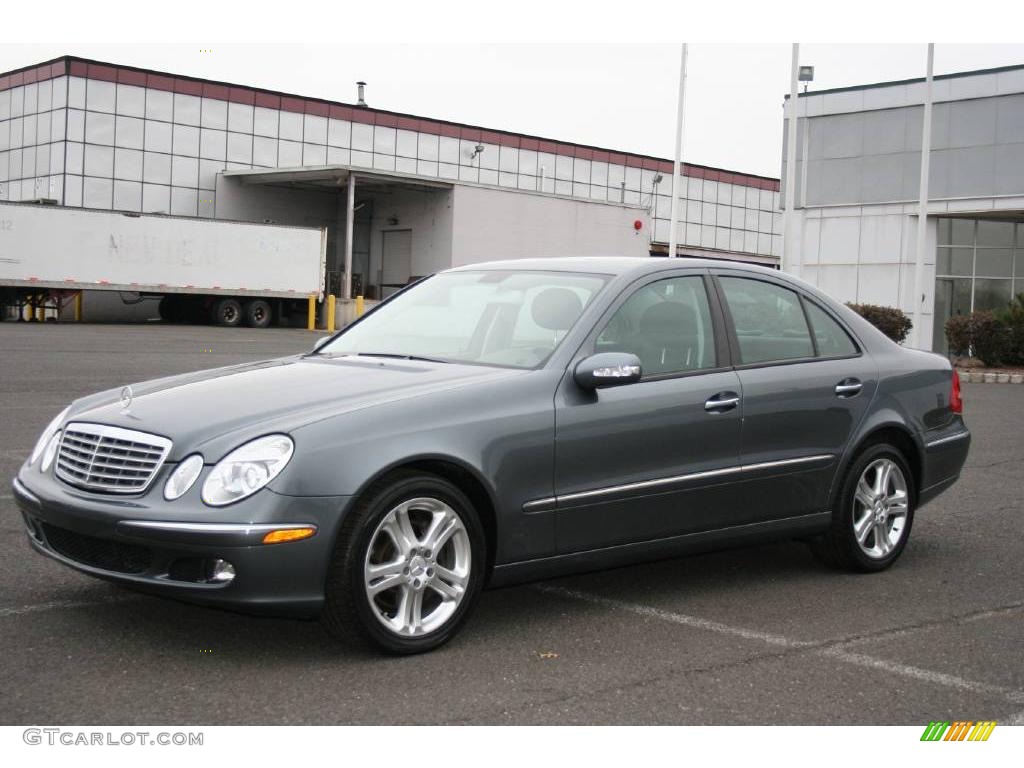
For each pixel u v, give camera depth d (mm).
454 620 4512
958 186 29625
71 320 37812
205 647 4461
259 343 26672
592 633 4844
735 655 4582
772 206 67625
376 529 4262
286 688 4020
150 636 4578
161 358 19516
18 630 4602
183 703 3852
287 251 38406
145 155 43188
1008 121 28672
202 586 4086
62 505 4340
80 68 41469
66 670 4145
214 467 4148
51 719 3678
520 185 55531
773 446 5582
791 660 4535
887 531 6160
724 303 5629
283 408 4410
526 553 4730
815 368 5836
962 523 7543
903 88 30656
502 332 5250
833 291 32406
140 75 42812
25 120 42969
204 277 36750
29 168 42844
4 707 3770
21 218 33156
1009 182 28688
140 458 4316
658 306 5371
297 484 4109
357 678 4148
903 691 4203
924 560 6453
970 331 23906
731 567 6168
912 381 6273
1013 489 8914
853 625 5074
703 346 5441
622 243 48000
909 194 30750
